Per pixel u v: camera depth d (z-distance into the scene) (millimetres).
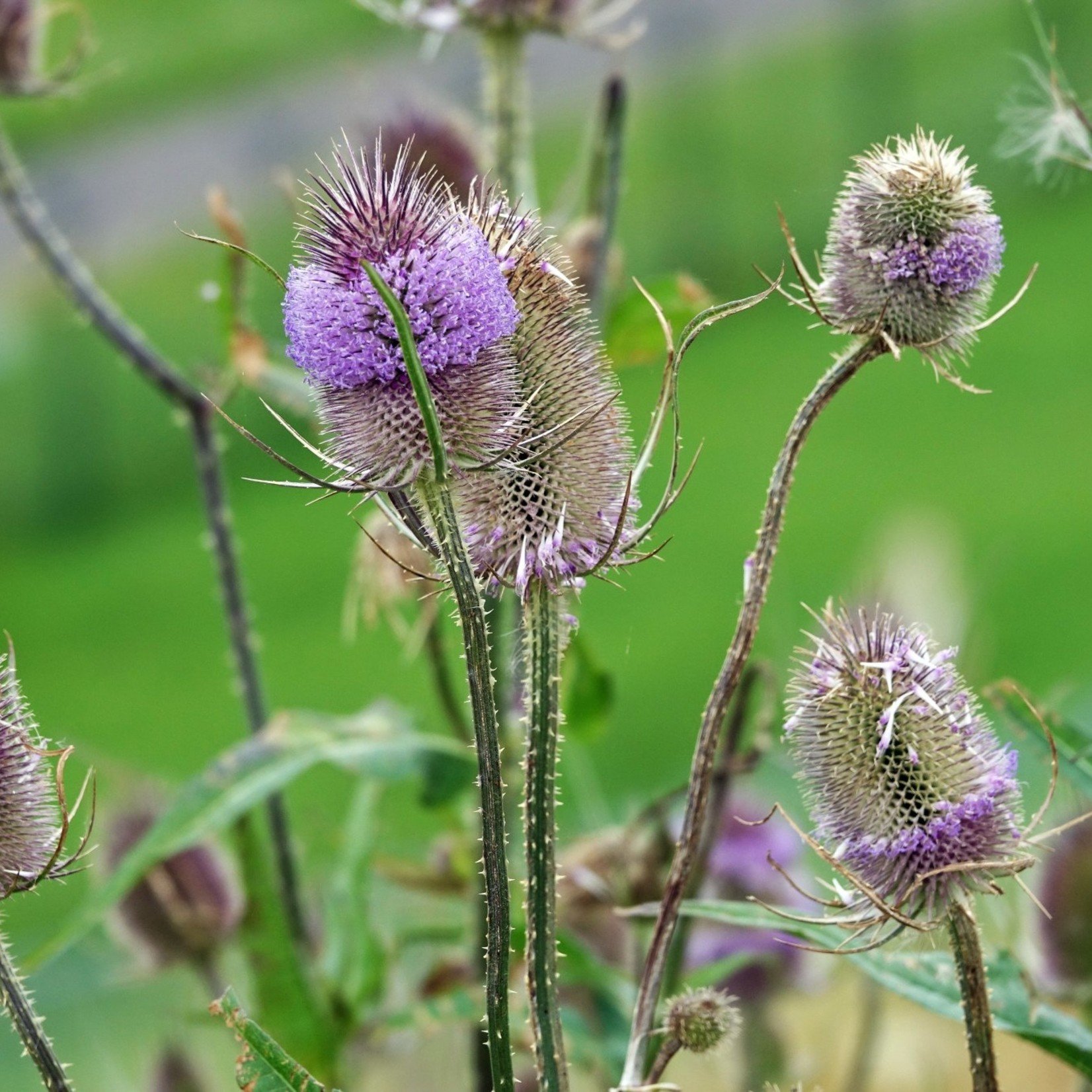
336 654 5566
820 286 1280
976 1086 1262
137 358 1522
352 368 1257
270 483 1250
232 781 1472
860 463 6395
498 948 1250
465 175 1544
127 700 5594
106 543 7770
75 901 3061
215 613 6570
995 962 1345
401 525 1267
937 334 1273
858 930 1258
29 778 1262
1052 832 1265
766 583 1270
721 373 8078
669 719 4328
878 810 1263
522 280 1289
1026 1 1374
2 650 6367
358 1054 1584
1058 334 7539
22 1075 1953
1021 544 5164
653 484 6160
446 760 1496
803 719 1275
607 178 1547
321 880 1696
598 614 5285
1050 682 4066
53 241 1518
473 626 1253
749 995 1511
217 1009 1269
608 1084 1471
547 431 1269
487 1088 1468
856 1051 1530
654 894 1466
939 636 1416
